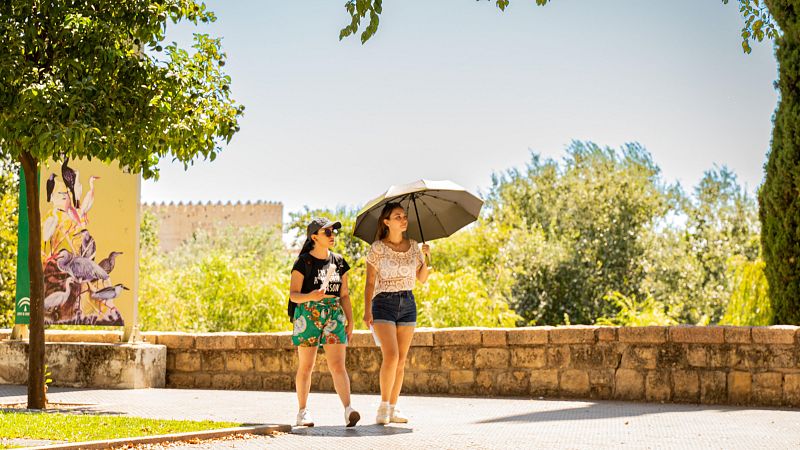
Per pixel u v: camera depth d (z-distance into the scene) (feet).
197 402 33.78
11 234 67.36
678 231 107.55
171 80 30.91
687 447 21.16
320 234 26.37
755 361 32.83
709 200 109.60
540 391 36.42
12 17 28.81
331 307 26.30
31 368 31.04
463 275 72.13
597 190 108.17
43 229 42.68
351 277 83.51
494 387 37.27
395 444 21.50
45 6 28.91
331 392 39.50
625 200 106.32
